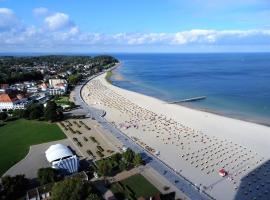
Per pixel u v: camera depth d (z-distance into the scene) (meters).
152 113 196.62
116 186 96.38
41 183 97.88
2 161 119.88
